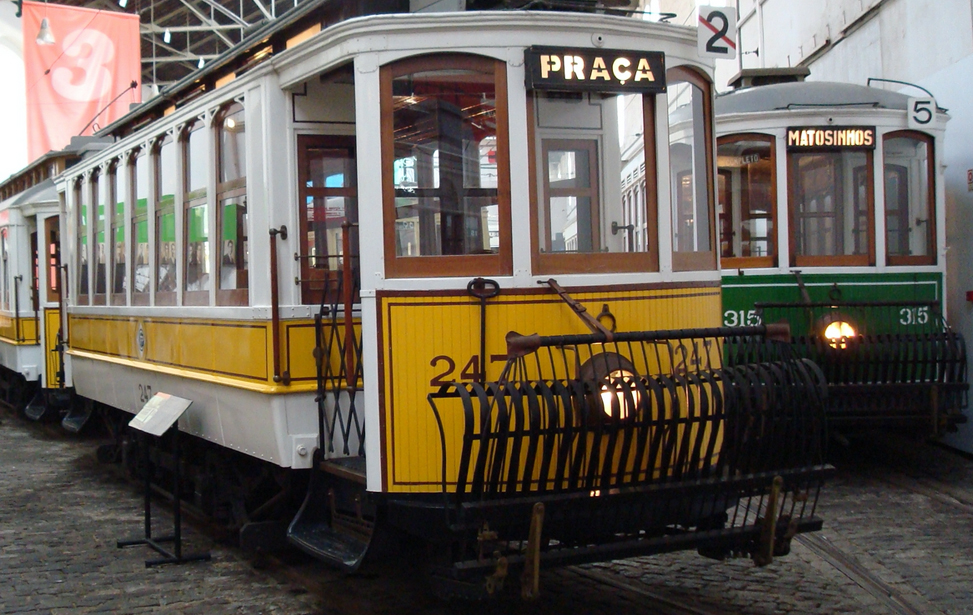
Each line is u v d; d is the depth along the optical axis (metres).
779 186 9.74
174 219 7.57
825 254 9.79
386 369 5.02
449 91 5.12
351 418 5.92
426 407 5.00
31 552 7.44
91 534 8.01
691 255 5.65
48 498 9.50
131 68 21.31
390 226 5.07
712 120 5.82
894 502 8.34
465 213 5.14
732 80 11.95
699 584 6.19
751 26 16.59
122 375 9.03
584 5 5.48
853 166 9.80
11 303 15.02
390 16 5.08
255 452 6.30
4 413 16.66
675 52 5.46
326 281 5.96
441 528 4.85
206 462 7.84
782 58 15.39
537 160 5.14
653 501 4.83
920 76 11.21
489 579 4.59
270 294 6.06
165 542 7.69
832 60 13.69
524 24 5.07
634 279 5.28
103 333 9.67
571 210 5.21
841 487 8.91
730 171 9.94
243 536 6.58
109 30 21.08
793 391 5.11
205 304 7.02
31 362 14.55
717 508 5.23
